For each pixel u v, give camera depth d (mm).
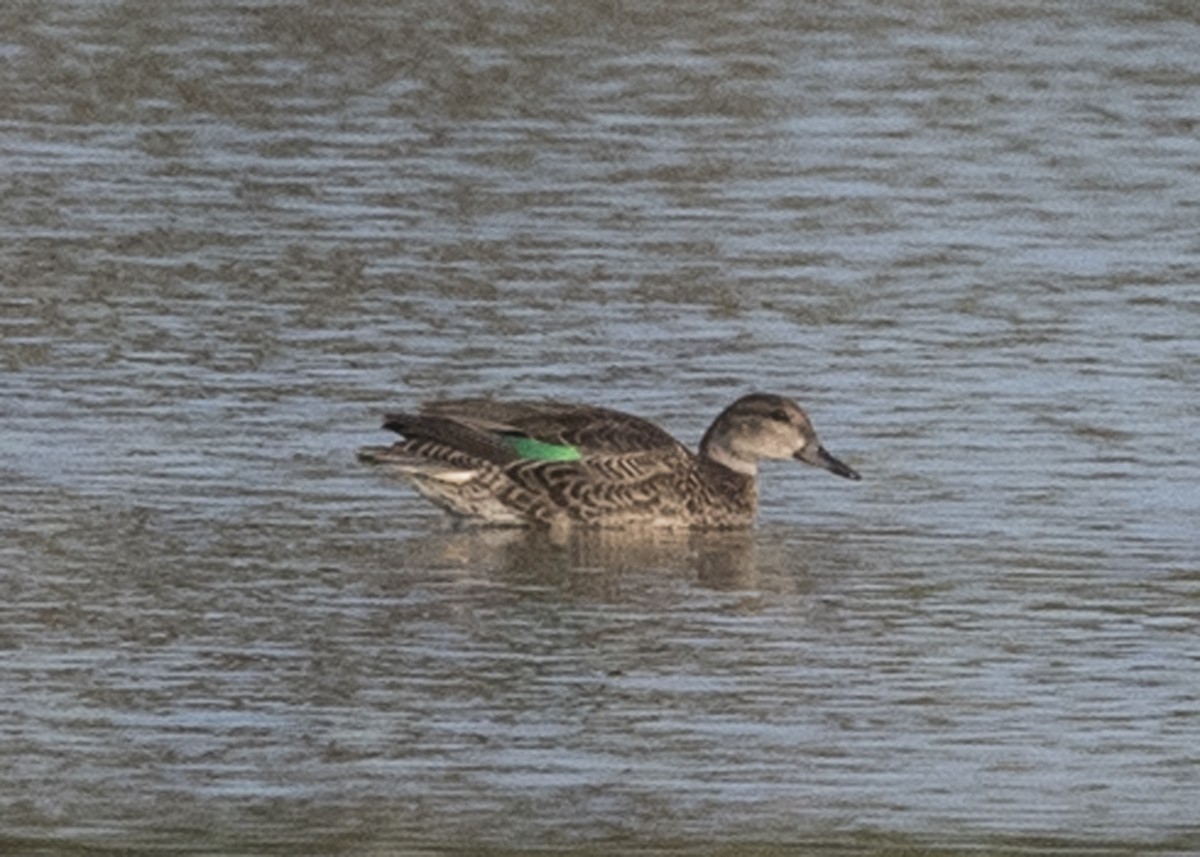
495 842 12484
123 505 17516
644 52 31062
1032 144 27984
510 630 15562
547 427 17891
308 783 13203
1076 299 22859
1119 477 18578
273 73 29703
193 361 20531
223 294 22250
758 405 18078
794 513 18266
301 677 14680
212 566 16469
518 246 23922
